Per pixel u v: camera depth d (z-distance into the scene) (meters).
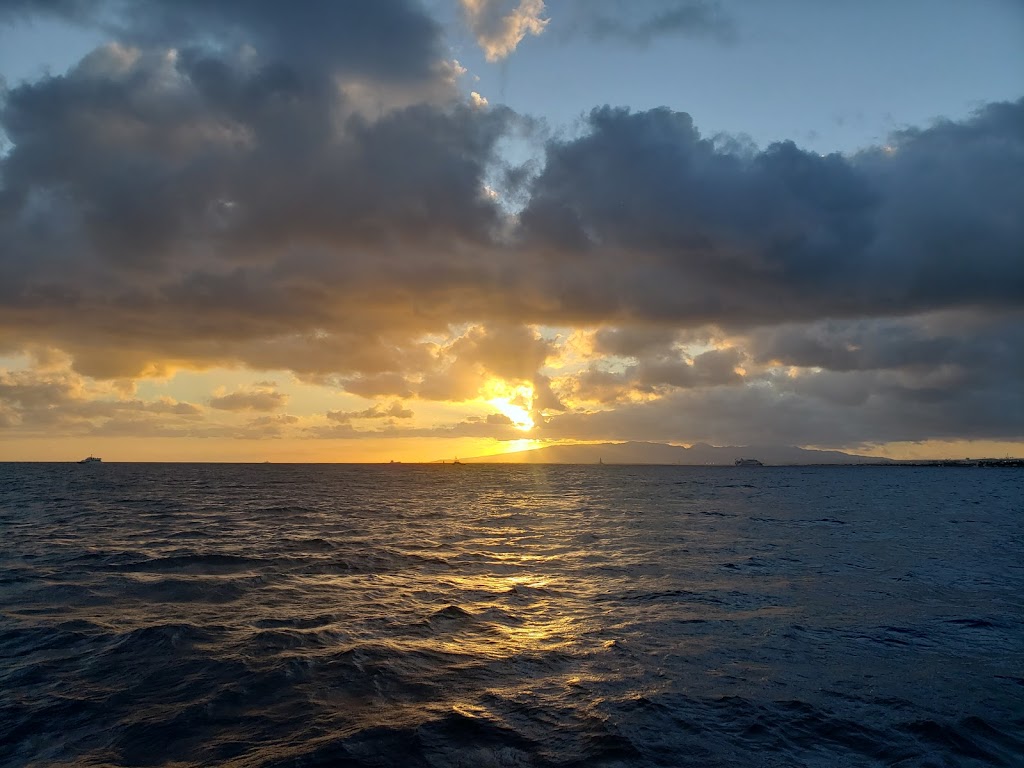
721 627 15.01
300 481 128.75
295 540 30.59
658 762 8.14
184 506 54.22
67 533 32.47
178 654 12.16
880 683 11.22
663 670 11.84
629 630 14.72
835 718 9.66
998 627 15.02
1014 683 11.29
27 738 8.70
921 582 20.75
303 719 9.30
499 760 8.09
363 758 8.05
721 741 8.81
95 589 18.00
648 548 29.53
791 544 31.11
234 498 67.69
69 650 12.38
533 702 10.14
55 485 93.56
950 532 37.09
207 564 22.55
